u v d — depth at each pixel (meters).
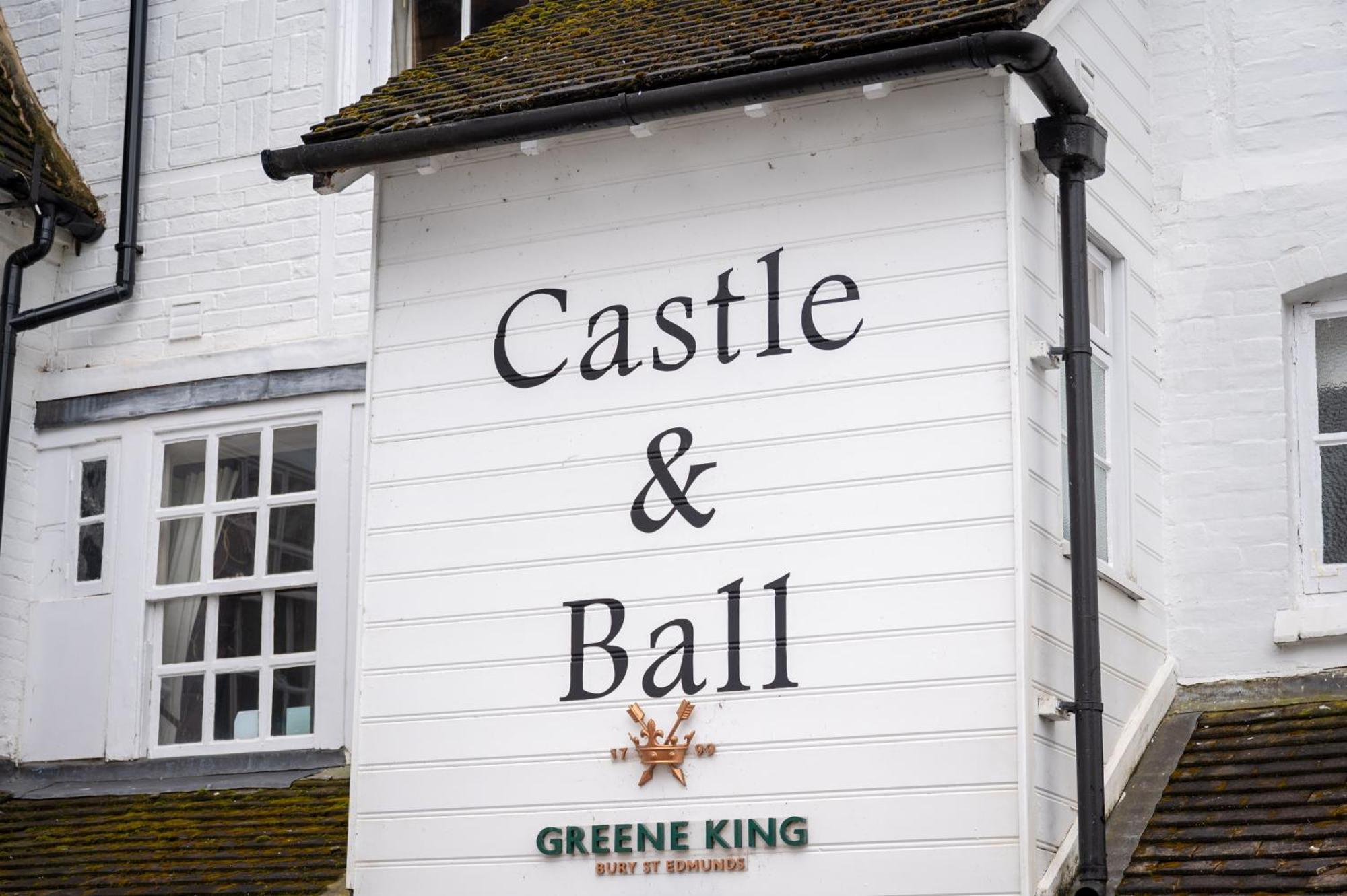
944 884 13.88
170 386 20.12
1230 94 17.34
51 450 20.48
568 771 15.22
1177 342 17.05
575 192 16.27
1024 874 13.64
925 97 15.16
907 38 14.38
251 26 20.83
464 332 16.41
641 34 16.75
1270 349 16.72
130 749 19.27
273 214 20.19
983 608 14.18
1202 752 15.41
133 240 20.48
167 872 17.17
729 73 14.91
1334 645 15.96
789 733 14.57
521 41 17.66
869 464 14.78
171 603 19.67
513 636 15.66
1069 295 14.71
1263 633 16.23
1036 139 14.88
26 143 20.70
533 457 15.92
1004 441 14.38
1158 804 14.88
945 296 14.80
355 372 19.33
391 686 15.98
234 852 17.27
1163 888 13.87
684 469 15.38
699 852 14.65
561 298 16.12
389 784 15.79
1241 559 16.44
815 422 15.02
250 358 19.84
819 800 14.37
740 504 15.12
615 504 15.56
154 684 19.50
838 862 14.21
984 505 14.34
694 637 15.05
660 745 14.90
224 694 19.16
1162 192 17.39
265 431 19.64
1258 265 16.89
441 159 16.62
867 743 14.31
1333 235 16.69
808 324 15.20
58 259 20.91
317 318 19.72
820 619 14.67
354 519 18.97
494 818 15.38
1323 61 17.08
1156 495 16.69
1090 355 14.77
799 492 14.95
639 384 15.70
